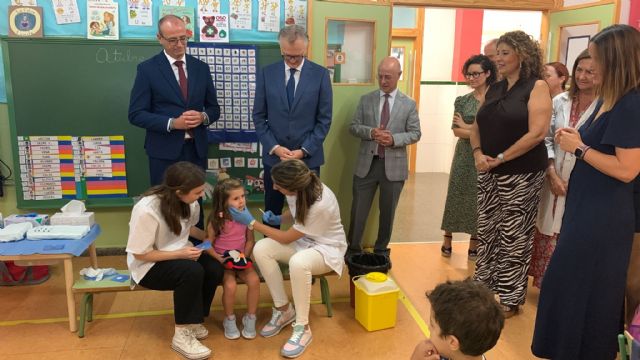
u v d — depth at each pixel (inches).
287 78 118.6
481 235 110.5
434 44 269.0
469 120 136.3
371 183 134.6
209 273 96.8
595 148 72.4
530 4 146.5
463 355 51.3
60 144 133.6
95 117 133.6
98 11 128.6
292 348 91.9
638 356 58.5
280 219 110.0
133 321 104.8
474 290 51.9
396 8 255.8
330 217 98.0
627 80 67.7
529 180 99.7
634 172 68.2
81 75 130.9
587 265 74.0
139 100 114.5
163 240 92.9
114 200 138.6
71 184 136.2
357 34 139.5
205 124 120.5
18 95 129.4
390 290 101.5
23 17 126.3
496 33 260.2
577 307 75.7
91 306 103.9
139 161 137.8
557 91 123.8
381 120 131.5
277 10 135.9
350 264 110.8
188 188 88.8
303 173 93.4
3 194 135.0
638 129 67.1
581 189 74.4
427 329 103.5
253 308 99.4
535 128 95.4
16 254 94.1
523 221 101.9
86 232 105.8
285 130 118.3
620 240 71.9
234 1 133.5
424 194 230.2
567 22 143.8
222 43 133.8
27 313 107.1
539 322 81.4
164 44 113.1
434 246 157.1
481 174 107.9
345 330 102.4
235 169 142.0
